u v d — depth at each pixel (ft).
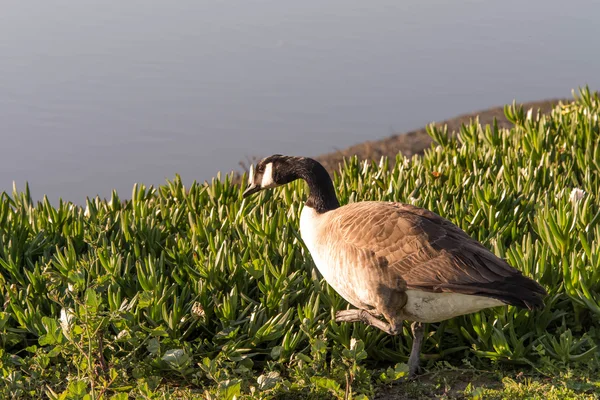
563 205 41.98
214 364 29.76
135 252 40.06
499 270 29.22
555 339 33.94
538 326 35.17
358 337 34.12
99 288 32.73
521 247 38.93
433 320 30.89
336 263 31.81
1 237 42.63
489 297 28.32
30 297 37.63
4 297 37.99
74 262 38.70
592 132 58.44
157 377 31.09
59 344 30.94
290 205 48.01
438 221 31.42
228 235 44.19
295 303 37.27
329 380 29.04
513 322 35.14
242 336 34.40
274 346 34.27
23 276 40.73
